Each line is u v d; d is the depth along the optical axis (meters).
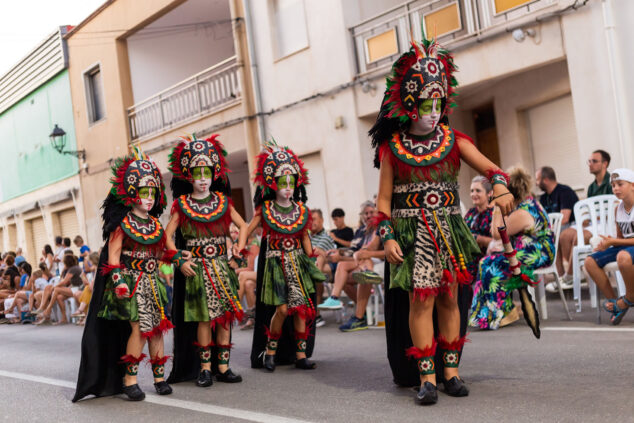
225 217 5.62
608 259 6.38
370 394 4.56
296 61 14.47
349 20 13.34
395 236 4.19
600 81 9.46
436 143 4.14
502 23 10.54
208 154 5.57
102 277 5.18
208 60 21.56
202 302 5.43
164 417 4.46
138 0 19.05
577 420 3.47
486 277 6.92
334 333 8.02
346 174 13.59
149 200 5.12
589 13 9.47
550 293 9.23
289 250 5.97
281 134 15.02
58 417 4.77
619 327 6.16
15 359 8.48
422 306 4.14
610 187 8.08
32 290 15.19
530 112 11.44
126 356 5.09
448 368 4.27
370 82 12.89
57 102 23.53
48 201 24.31
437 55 4.12
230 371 5.57
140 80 20.41
